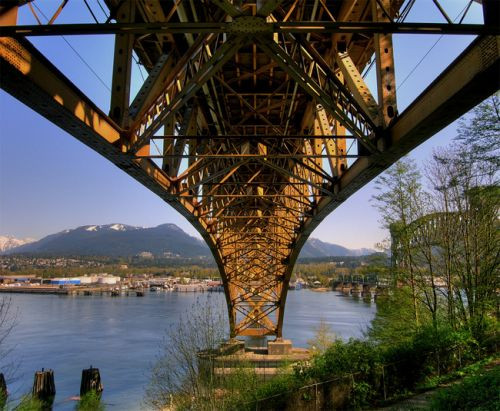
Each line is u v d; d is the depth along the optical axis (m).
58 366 51.66
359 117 11.18
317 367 19.03
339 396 17.31
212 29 7.21
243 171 28.77
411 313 29.06
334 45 12.87
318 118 16.11
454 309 27.91
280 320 43.94
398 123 9.48
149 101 11.44
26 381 45.12
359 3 11.77
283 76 18.14
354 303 140.38
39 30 6.57
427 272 29.53
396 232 30.36
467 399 12.88
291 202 30.25
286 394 17.75
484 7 6.50
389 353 18.84
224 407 19.03
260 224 36.84
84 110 8.57
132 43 10.71
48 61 7.18
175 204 17.14
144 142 10.36
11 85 6.98
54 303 140.88
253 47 15.67
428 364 19.12
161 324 86.75
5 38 6.41
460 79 7.00
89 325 85.88
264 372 33.31
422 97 8.29
